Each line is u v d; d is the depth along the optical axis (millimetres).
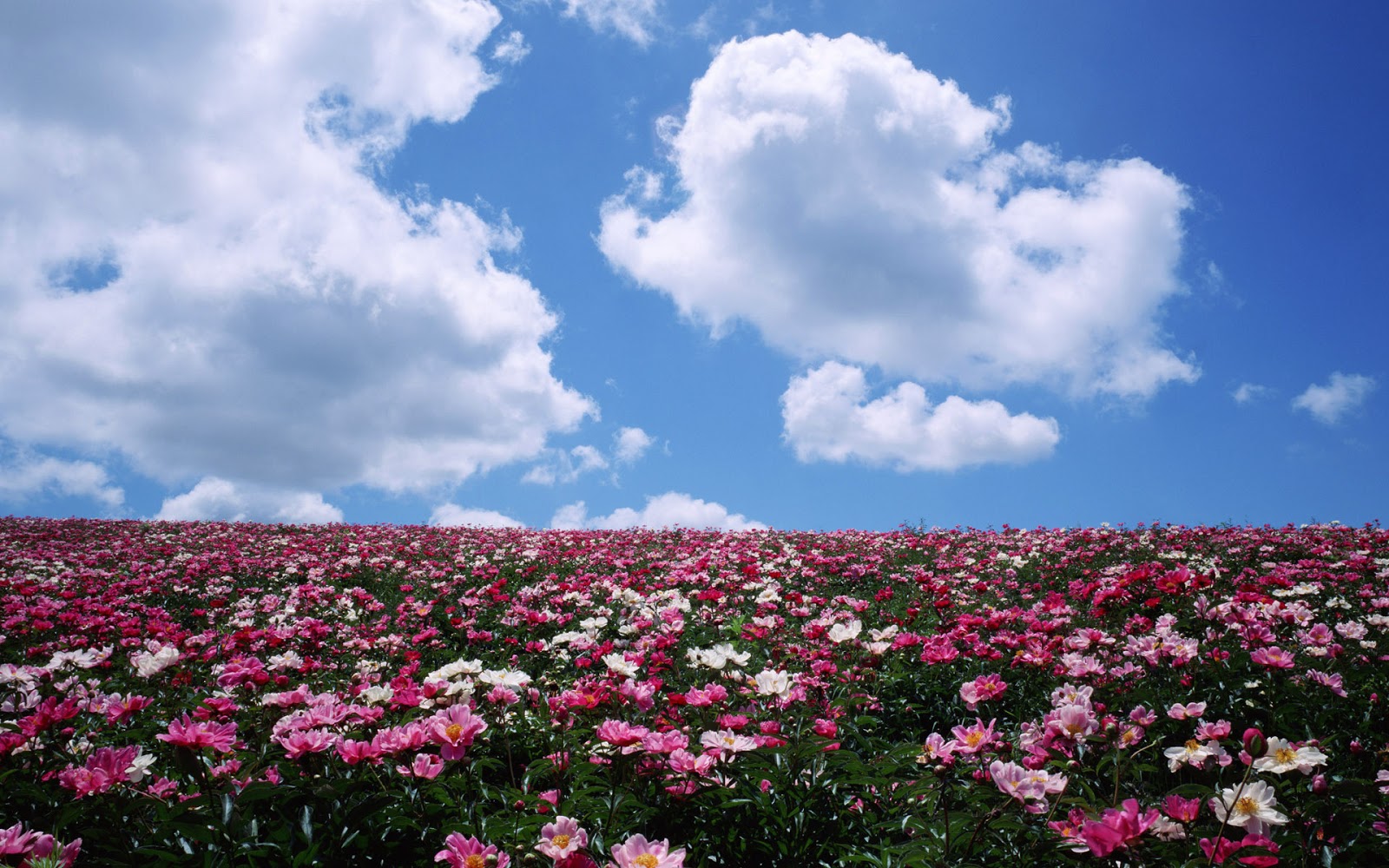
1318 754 3229
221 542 17812
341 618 10047
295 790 3344
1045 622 7215
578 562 13766
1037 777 3357
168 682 6207
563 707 4469
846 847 3697
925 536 16922
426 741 3580
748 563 12625
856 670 6312
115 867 2973
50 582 11672
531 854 2951
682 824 3736
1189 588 7590
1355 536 13492
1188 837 3160
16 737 3711
